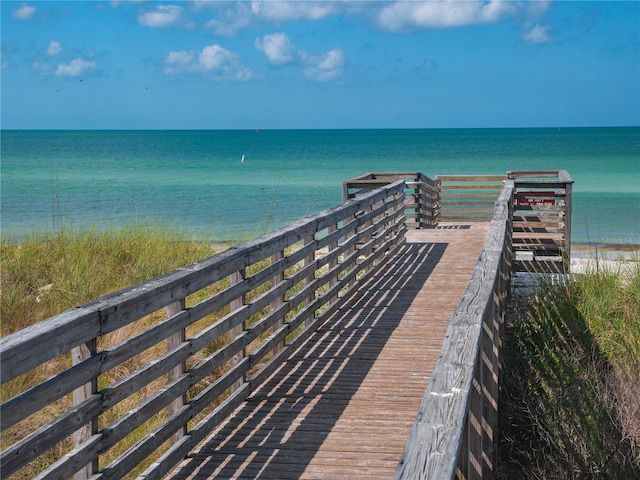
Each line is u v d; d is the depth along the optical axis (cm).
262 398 541
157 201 3641
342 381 573
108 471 349
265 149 11075
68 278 910
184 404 439
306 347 665
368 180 1401
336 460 435
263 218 2848
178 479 416
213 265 466
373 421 493
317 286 714
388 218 1063
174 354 416
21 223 2473
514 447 646
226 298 493
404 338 686
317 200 3675
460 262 1059
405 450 191
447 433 199
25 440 288
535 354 780
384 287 902
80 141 16500
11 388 628
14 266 959
